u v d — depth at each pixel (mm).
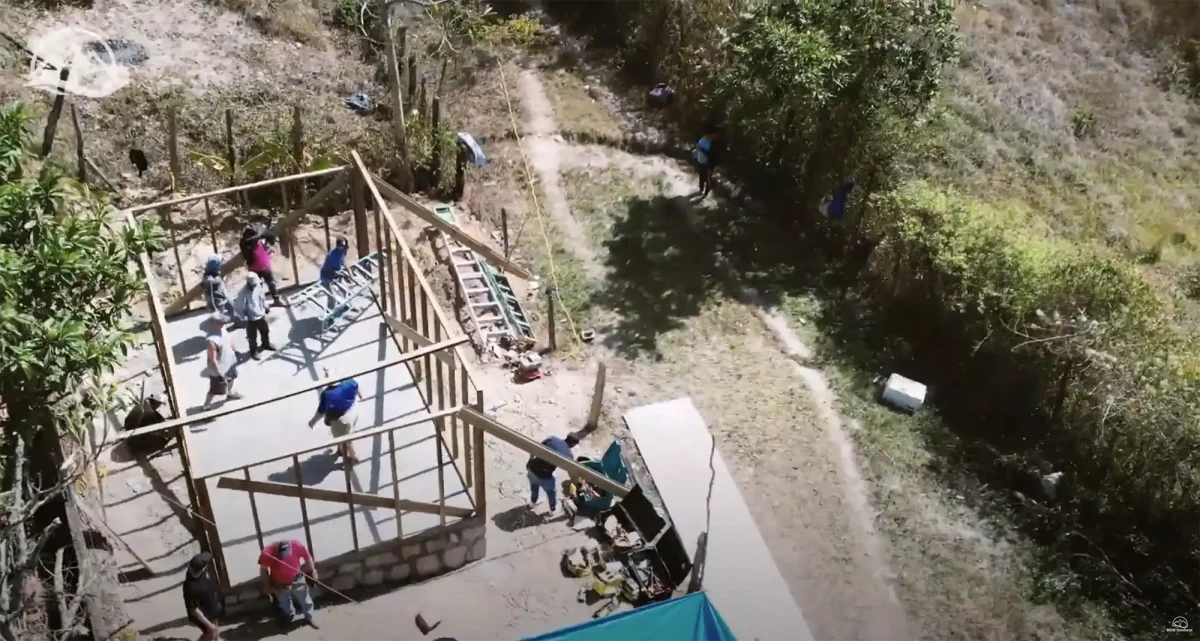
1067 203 22359
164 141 22312
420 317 19578
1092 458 16969
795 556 16391
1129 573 16031
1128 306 17500
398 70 23969
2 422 12414
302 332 17875
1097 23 27828
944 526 16906
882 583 16078
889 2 19922
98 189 20516
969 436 18297
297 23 26781
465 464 15758
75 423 13664
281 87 24578
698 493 17172
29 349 10680
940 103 23750
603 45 28875
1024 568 16281
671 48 26594
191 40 25328
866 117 20656
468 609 15125
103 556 14438
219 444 15828
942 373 19359
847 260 21734
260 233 17781
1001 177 22906
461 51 27812
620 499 16609
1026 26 27672
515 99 26656
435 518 15219
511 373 19266
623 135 25734
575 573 15703
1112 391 16422
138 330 17750
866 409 18812
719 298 21281
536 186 24031
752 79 21406
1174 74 26406
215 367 16125
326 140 23156
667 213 23484
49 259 11188
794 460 17844
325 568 14695
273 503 15273
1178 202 22641
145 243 13086
